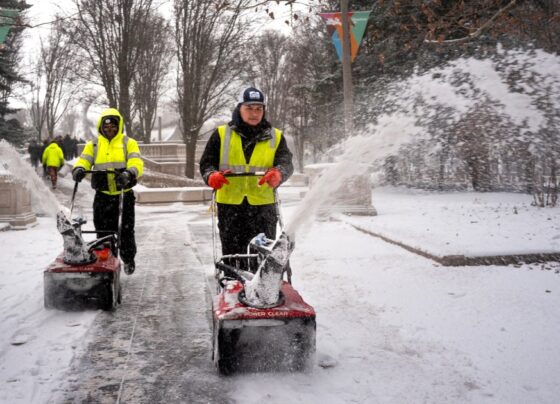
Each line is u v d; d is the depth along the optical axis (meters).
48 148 22.64
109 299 5.23
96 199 6.07
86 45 28.80
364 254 8.06
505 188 17.81
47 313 5.16
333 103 24.83
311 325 3.68
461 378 3.69
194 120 29.06
